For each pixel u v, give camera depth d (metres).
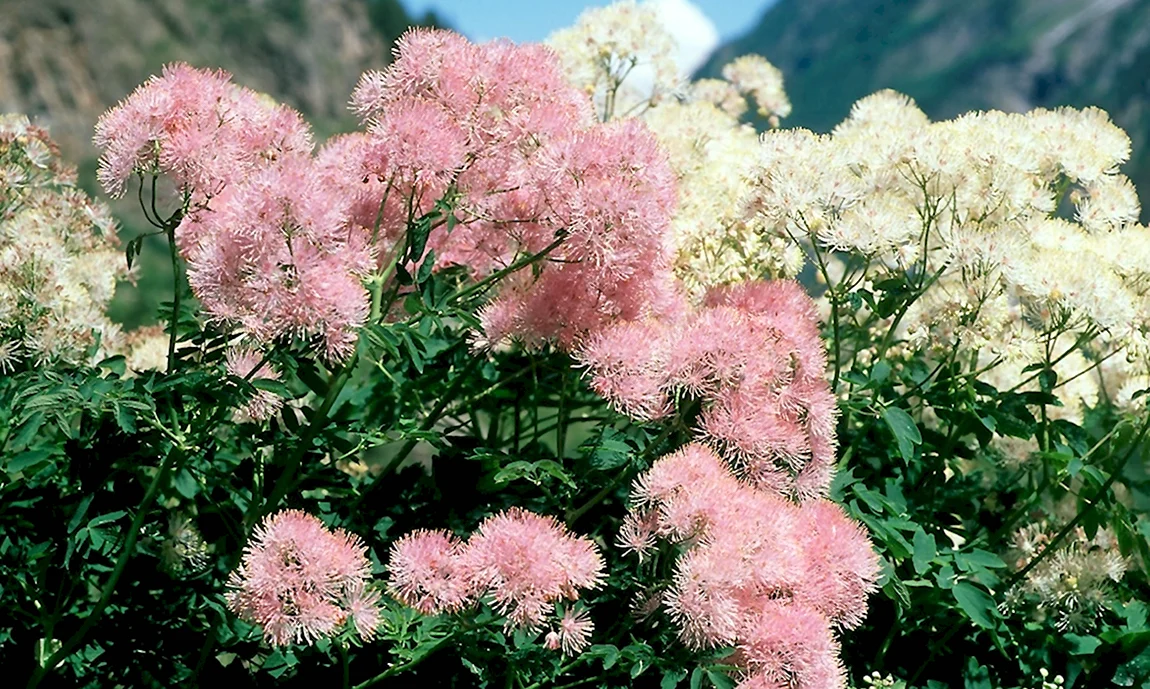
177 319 0.64
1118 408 0.85
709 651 0.62
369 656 0.66
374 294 0.65
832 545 0.63
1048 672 0.73
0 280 0.72
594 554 0.60
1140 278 0.74
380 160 0.64
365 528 0.70
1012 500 0.81
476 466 0.70
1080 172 0.75
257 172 0.63
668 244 0.68
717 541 0.60
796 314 0.67
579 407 0.76
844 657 0.73
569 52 0.91
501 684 0.65
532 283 0.68
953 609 0.73
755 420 0.63
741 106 1.00
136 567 0.69
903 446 0.70
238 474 0.70
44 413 0.62
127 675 0.68
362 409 0.80
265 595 0.59
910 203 0.74
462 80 0.65
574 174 0.63
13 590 0.68
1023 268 0.70
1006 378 0.82
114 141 0.62
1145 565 0.75
